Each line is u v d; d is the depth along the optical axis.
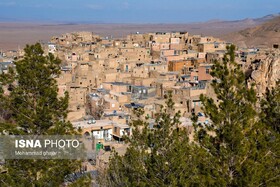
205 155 34.78
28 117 38.22
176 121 40.06
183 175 36.41
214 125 35.22
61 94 100.19
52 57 40.00
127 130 74.88
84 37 192.38
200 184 34.12
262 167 33.34
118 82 113.44
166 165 36.59
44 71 39.12
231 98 34.16
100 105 93.44
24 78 38.56
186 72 126.38
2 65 119.19
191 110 91.00
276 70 101.50
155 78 115.69
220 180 33.03
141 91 105.19
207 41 170.62
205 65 119.75
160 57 143.00
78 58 139.25
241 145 33.19
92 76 113.19
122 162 42.31
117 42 168.75
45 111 38.16
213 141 34.78
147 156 38.91
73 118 85.50
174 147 37.16
